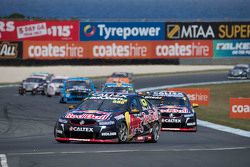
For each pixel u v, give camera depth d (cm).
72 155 3762
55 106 10256
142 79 19012
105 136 4497
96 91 11188
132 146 4506
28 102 11119
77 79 11312
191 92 10556
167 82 17912
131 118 4766
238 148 4603
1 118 7875
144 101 5144
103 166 3281
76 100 10931
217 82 17925
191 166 3384
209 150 4369
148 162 3503
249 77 19362
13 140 5172
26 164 3303
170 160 3634
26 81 13712
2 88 15888
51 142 4878
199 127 7275
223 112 10256
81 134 4512
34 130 6338
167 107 6550
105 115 4566
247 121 8488
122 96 4891
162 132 6353
